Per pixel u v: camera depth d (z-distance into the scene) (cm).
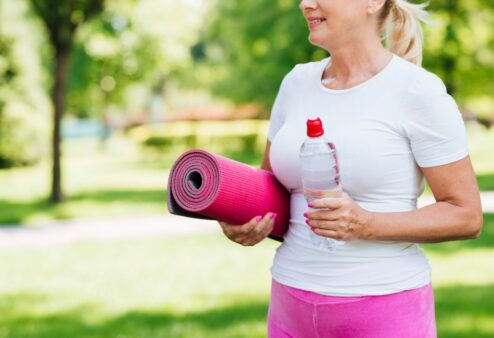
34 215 1280
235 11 2544
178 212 238
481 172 1792
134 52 3206
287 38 1978
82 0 1391
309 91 240
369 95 223
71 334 561
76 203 1436
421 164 221
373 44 229
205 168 229
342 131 223
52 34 1407
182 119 4184
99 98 3750
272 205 235
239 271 775
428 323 230
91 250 934
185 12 3284
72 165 2594
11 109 2336
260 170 242
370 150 218
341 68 234
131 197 1532
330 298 226
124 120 5284
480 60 1862
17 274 802
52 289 725
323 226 211
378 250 223
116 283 741
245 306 625
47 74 2698
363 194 223
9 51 2289
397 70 223
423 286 228
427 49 1759
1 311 641
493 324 529
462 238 221
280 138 238
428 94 216
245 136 3109
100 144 3828
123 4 1878
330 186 213
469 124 3709
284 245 243
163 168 2389
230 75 2798
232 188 226
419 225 215
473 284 666
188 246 935
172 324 578
